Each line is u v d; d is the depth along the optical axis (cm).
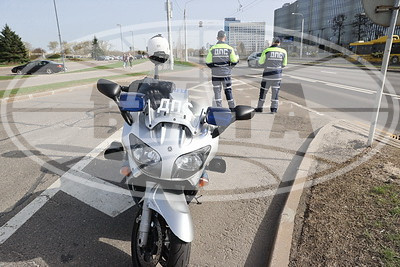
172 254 222
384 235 275
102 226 316
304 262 253
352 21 5116
